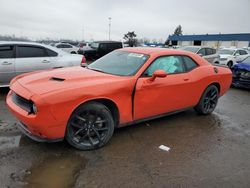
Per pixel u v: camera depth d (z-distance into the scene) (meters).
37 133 3.43
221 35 58.66
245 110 6.48
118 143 4.07
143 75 4.26
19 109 3.50
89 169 3.29
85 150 3.75
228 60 16.80
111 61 4.79
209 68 5.49
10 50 6.82
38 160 3.43
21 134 4.20
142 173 3.26
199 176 3.26
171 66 4.79
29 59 7.02
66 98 3.38
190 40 64.38
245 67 9.42
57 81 3.71
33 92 3.38
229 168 3.50
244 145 4.27
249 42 54.06
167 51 4.82
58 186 2.92
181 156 3.76
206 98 5.58
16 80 4.16
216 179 3.22
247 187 3.09
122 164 3.45
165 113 4.79
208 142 4.31
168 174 3.27
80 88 3.54
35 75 4.12
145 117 4.44
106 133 3.88
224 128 5.02
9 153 3.57
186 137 4.46
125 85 3.97
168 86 4.57
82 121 3.66
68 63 7.62
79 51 21.25
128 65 4.45
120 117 4.03
